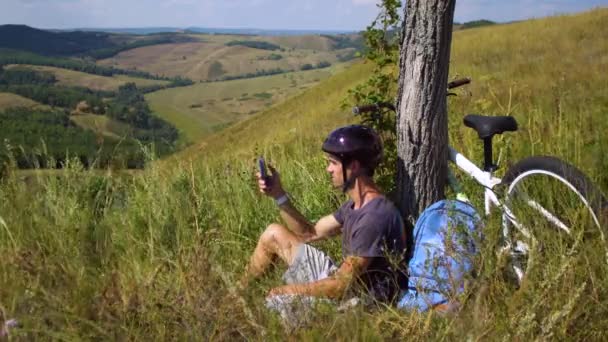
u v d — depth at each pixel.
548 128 5.95
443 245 3.12
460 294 2.78
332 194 4.91
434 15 3.48
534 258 2.75
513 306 2.60
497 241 2.97
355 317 2.75
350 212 3.44
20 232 3.82
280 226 3.72
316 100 37.97
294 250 3.63
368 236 3.29
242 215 4.64
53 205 4.26
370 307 3.15
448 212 3.10
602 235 2.80
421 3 3.50
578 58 16.72
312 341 2.64
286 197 3.74
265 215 4.67
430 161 3.66
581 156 4.88
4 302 2.76
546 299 2.62
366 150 3.37
